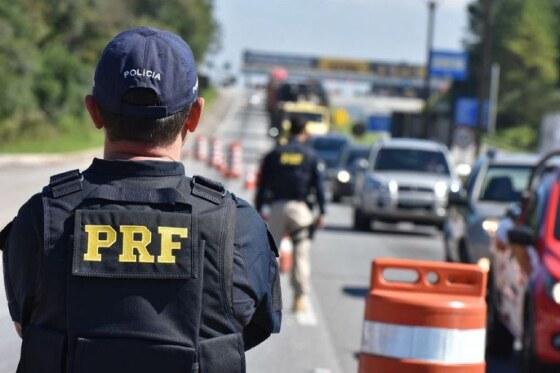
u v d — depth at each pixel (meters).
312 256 38.75
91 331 6.10
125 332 6.09
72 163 93.38
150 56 6.37
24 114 105.94
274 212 24.88
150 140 6.44
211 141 93.62
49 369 6.15
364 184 50.41
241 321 6.32
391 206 49.41
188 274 6.16
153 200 6.26
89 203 6.26
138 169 6.36
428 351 13.21
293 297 25.25
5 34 105.88
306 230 25.02
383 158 51.62
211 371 6.18
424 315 13.21
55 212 6.25
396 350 13.29
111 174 6.37
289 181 24.81
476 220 28.34
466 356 13.27
